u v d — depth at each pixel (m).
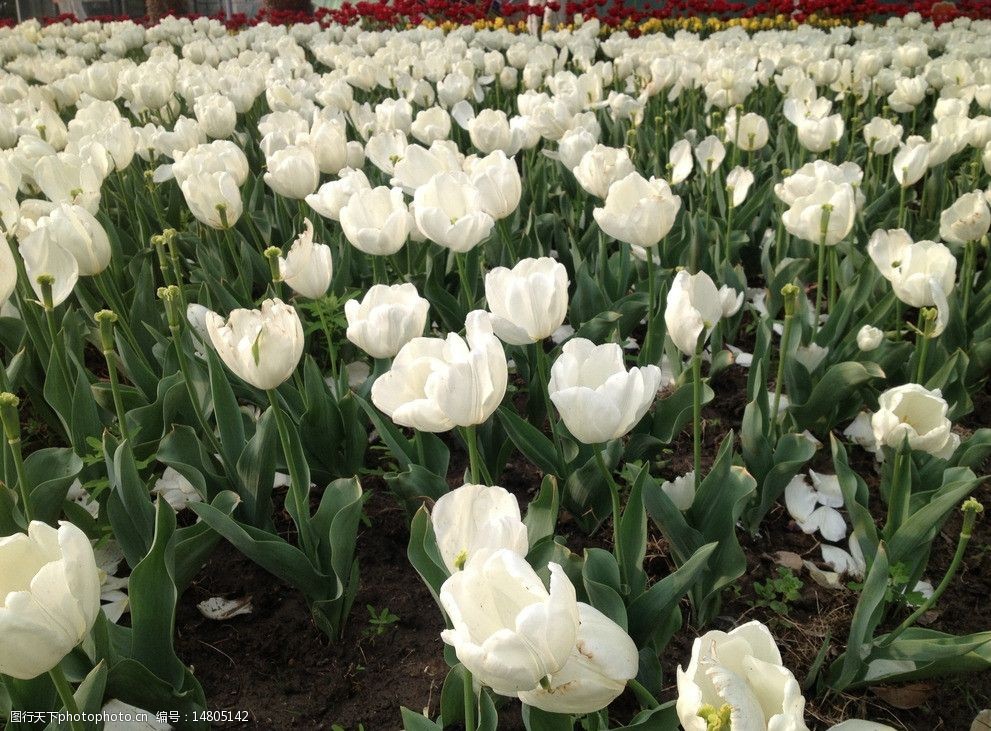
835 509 0.89
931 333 0.77
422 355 0.56
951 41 2.75
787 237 1.25
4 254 0.63
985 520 0.89
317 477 0.86
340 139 1.16
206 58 2.87
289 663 0.72
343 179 0.97
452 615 0.37
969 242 1.03
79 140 1.28
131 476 0.69
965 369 0.93
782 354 0.82
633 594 0.62
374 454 0.98
